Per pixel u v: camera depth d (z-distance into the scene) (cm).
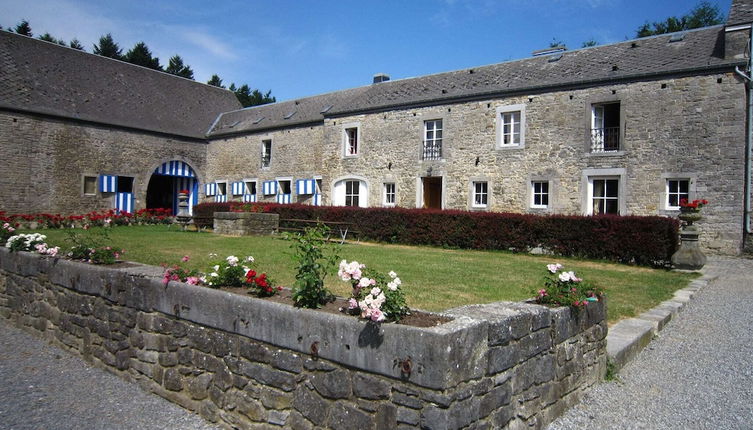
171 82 2642
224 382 376
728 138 1180
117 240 1172
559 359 355
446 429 253
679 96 1244
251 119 2458
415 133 1727
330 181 1964
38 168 1911
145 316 454
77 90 2134
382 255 1037
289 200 2169
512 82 1555
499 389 294
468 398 268
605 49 1507
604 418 351
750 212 1157
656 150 1274
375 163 1830
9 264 675
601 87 1360
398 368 271
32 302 625
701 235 1212
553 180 1438
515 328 308
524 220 1204
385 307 291
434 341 256
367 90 2053
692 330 559
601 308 417
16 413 390
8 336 613
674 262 980
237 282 424
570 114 1412
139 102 2358
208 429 369
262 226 1451
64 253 626
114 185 2141
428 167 1691
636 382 416
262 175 2289
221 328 382
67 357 541
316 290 344
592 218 1115
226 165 2450
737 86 1170
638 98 1302
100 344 510
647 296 685
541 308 341
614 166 1335
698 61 1234
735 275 940
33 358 535
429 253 1127
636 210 1299
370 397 285
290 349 332
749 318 609
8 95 1852
